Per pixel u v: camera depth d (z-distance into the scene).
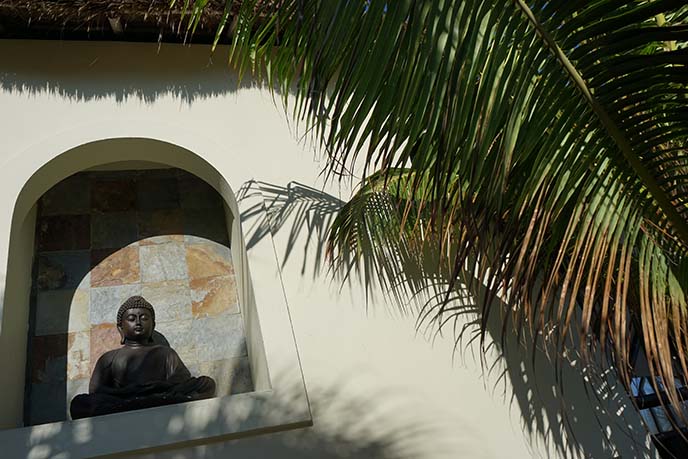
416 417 3.36
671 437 4.00
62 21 4.17
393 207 3.48
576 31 1.68
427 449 3.25
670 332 2.05
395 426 3.29
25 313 4.02
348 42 1.67
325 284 3.76
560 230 1.91
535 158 1.86
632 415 3.69
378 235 3.61
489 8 1.59
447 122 1.56
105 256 4.61
